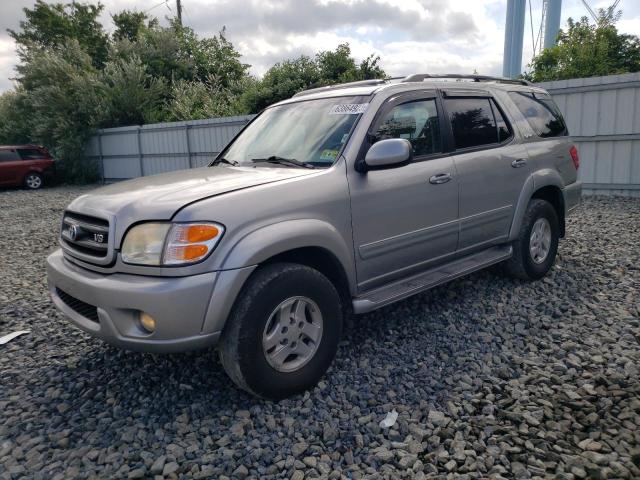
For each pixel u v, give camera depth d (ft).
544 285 15.85
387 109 11.93
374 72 62.64
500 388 10.05
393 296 11.60
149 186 10.52
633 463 7.80
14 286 19.04
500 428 8.75
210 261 8.79
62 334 13.97
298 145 12.01
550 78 58.90
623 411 9.09
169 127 60.08
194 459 8.38
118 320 9.01
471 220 13.62
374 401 9.79
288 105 13.83
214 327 8.90
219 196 9.25
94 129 69.05
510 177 14.66
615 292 15.08
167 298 8.52
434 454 8.21
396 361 11.41
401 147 10.44
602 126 32.71
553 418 9.02
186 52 90.99
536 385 10.19
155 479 7.91
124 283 8.89
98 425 9.50
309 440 8.71
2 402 10.50
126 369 11.65
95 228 9.73
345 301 11.35
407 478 7.74
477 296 15.07
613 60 59.93
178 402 10.12
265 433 8.98
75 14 103.14
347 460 8.17
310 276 9.87
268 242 9.20
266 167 11.70
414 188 12.03
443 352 11.77
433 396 9.93
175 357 12.03
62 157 70.33
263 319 9.24
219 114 67.51
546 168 15.98
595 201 31.14
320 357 10.24
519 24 99.25
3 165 60.90
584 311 13.74
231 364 9.24
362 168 11.03
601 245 20.27
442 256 13.20
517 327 12.88
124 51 84.28
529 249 15.55
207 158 57.31
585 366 10.80
